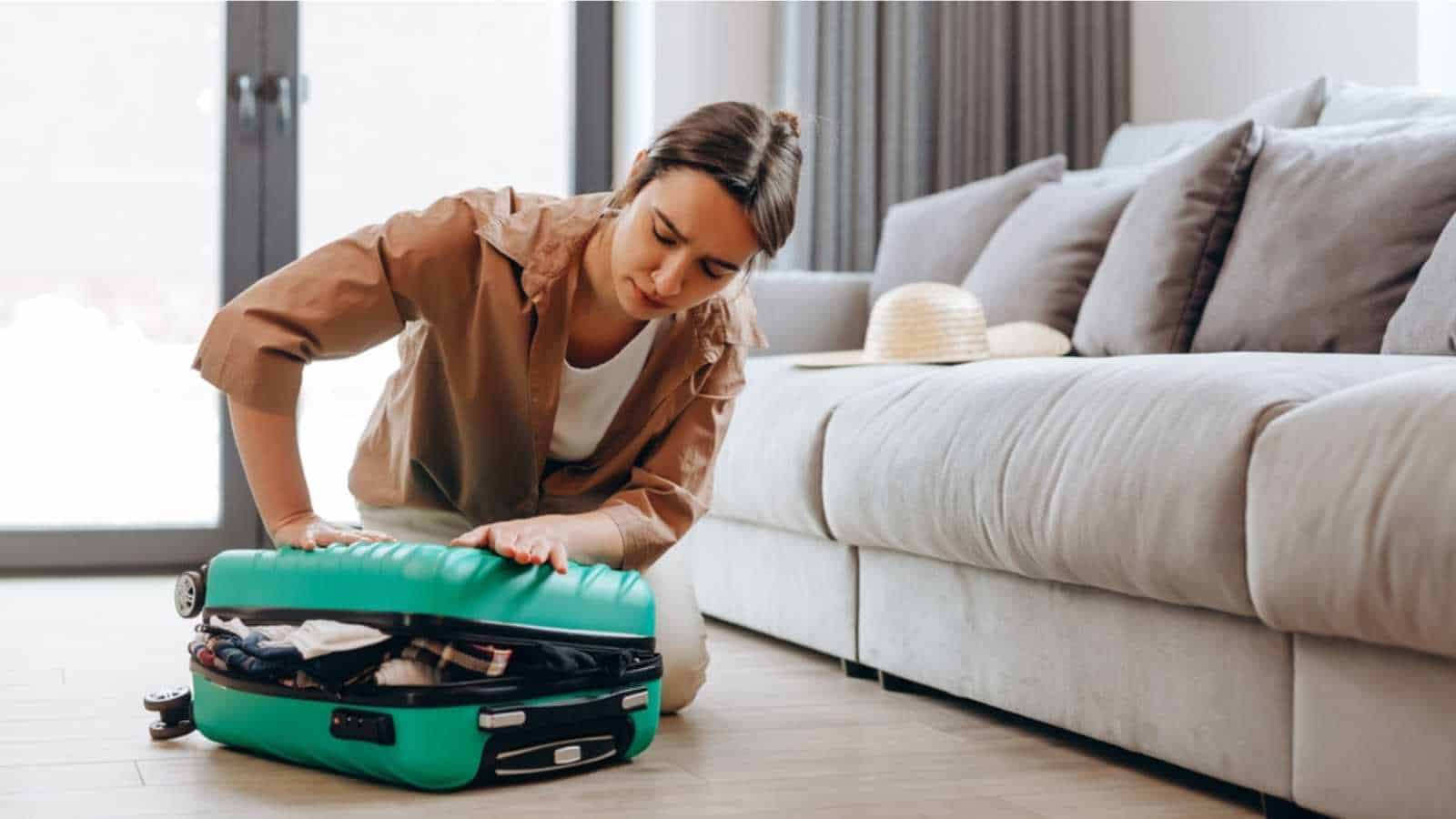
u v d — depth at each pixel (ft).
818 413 7.47
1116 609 5.56
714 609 8.90
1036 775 5.41
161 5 11.74
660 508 5.68
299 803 4.79
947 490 6.23
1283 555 4.54
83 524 11.43
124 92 11.70
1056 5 12.35
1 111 11.50
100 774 5.17
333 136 12.28
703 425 5.72
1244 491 4.78
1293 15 10.89
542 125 12.91
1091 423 5.51
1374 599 4.25
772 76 12.28
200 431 11.94
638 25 12.38
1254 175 7.72
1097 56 12.40
